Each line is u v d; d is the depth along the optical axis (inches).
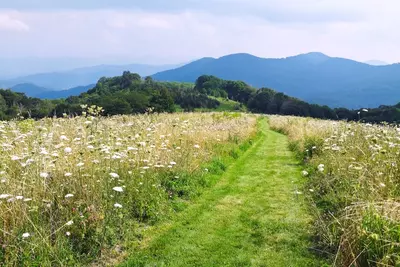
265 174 430.9
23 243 192.1
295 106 3954.2
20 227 202.1
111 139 343.6
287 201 318.0
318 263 201.6
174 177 346.9
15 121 455.5
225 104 4717.0
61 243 200.2
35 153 255.6
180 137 456.4
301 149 557.0
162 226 261.7
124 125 452.1
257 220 273.3
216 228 259.9
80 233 217.0
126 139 343.6
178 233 250.2
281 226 258.8
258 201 320.8
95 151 291.4
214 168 422.9
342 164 325.1
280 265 204.8
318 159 423.8
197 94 4736.7
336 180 316.8
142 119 562.9
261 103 4527.6
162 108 2299.5
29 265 182.9
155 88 4503.0
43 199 221.9
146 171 315.3
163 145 375.2
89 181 253.6
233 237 244.5
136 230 249.1
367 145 348.2
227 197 334.3
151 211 273.7
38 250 191.0
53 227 209.5
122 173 291.4
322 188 325.4
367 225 181.9
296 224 261.1
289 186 370.6
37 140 298.2
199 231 254.4
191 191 334.0
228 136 622.5
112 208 243.8
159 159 355.3
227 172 436.5
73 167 266.4
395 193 234.4
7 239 193.3
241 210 297.6
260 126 1270.9
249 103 4739.2
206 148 495.5
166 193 312.5
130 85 5039.4
